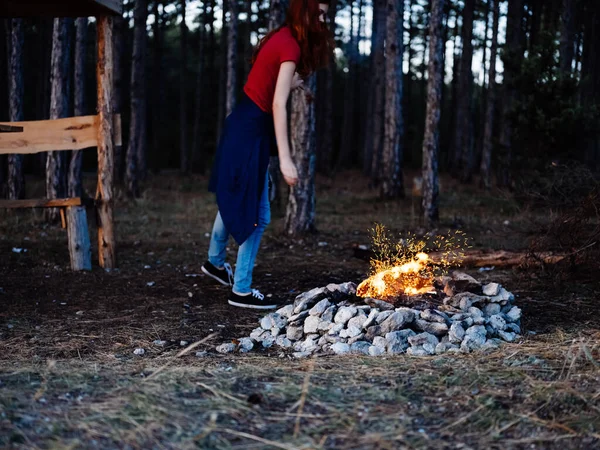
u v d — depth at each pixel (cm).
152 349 351
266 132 412
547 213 678
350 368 299
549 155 1134
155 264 616
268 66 385
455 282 409
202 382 270
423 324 348
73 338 370
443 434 221
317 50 370
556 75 1136
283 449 206
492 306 382
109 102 578
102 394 250
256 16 2664
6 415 220
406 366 298
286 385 268
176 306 451
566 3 1287
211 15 2727
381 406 245
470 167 1925
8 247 674
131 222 955
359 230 878
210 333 386
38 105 2117
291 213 807
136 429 216
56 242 720
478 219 991
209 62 3039
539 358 307
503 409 241
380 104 1861
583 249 503
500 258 581
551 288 490
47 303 454
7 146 559
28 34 2333
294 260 651
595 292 472
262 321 387
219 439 212
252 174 409
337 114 3422
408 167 2820
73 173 907
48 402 239
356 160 3102
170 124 3162
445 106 3547
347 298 396
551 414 236
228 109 1372
